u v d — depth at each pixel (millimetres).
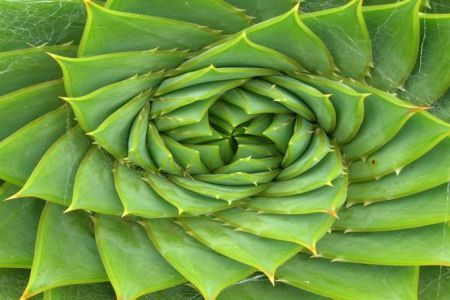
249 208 1023
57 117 993
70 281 992
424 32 1003
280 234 992
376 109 997
